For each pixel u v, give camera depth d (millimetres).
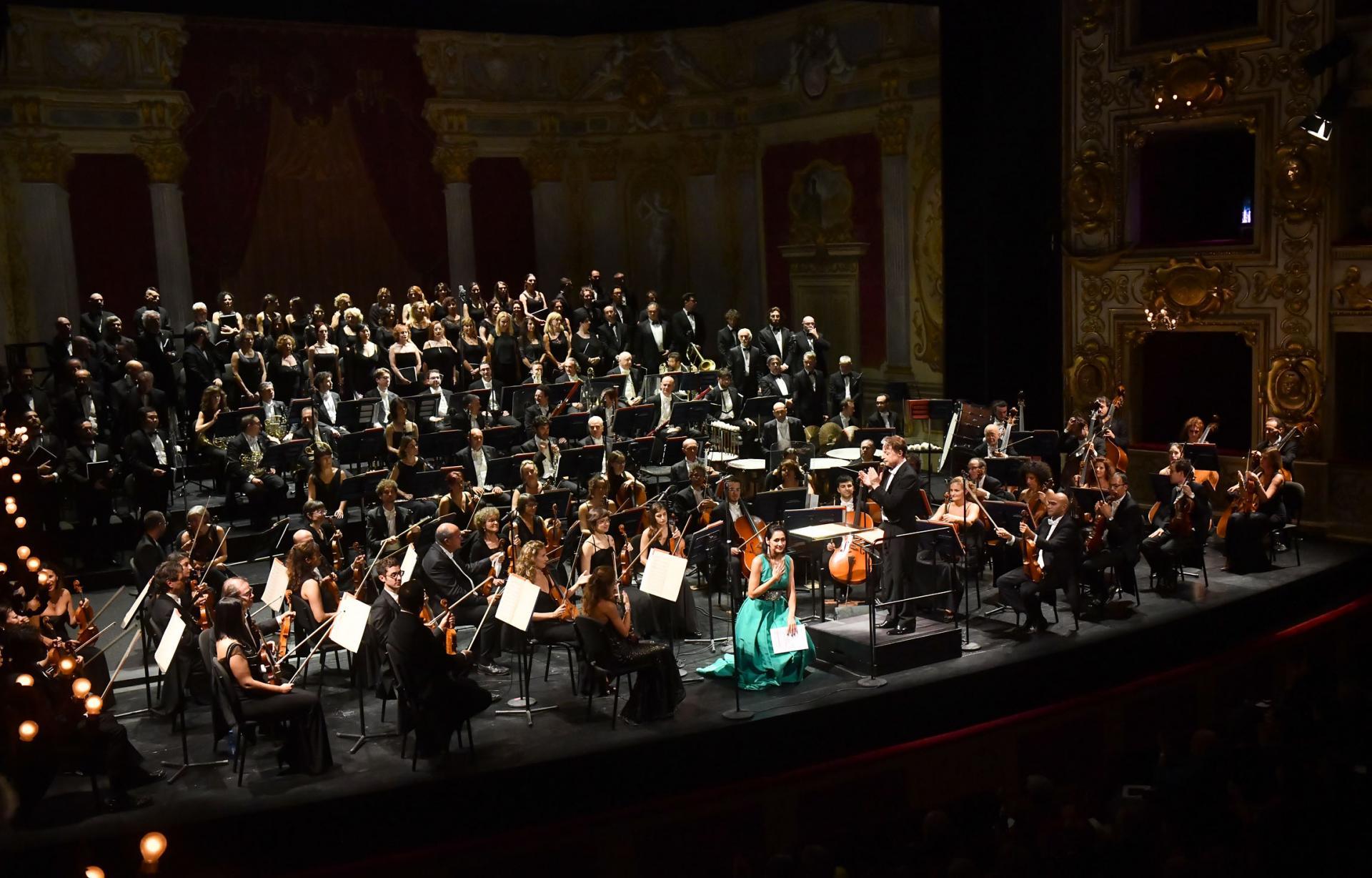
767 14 21250
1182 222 17078
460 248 22672
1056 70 17031
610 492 13977
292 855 8492
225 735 9086
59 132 19062
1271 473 13289
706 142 22484
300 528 13461
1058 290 17484
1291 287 14953
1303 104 14562
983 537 12289
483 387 16859
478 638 11055
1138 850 7031
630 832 9102
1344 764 7785
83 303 19625
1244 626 12203
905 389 18000
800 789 9633
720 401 17578
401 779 8820
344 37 21438
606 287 23188
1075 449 15500
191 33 20141
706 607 12812
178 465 15742
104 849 8109
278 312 19844
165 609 10023
